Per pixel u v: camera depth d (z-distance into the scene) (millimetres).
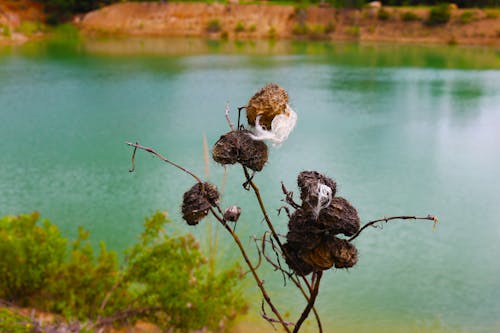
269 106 1847
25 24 59531
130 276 6016
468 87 29719
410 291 8117
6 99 23906
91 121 19906
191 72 33500
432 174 13992
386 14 63188
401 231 10219
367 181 13305
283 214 10359
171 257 6035
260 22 65750
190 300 5824
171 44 55812
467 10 62125
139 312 5828
